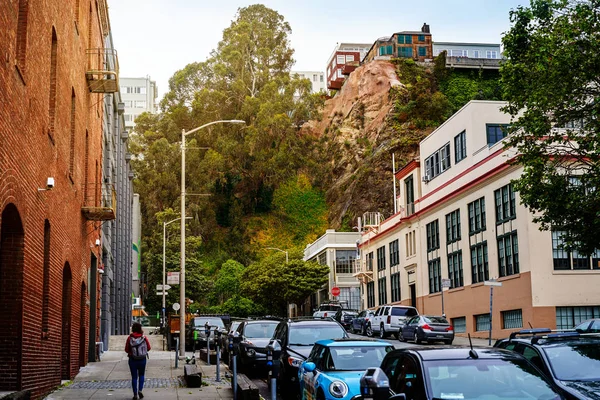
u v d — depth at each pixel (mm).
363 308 63469
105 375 22391
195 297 80688
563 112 21812
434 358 8516
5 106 11484
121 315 49625
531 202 22203
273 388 12141
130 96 161500
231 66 112688
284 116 103938
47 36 15641
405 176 55375
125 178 53844
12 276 13578
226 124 108188
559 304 33875
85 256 25062
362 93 103500
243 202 104688
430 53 104188
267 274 72750
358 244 65312
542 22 22891
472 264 41594
